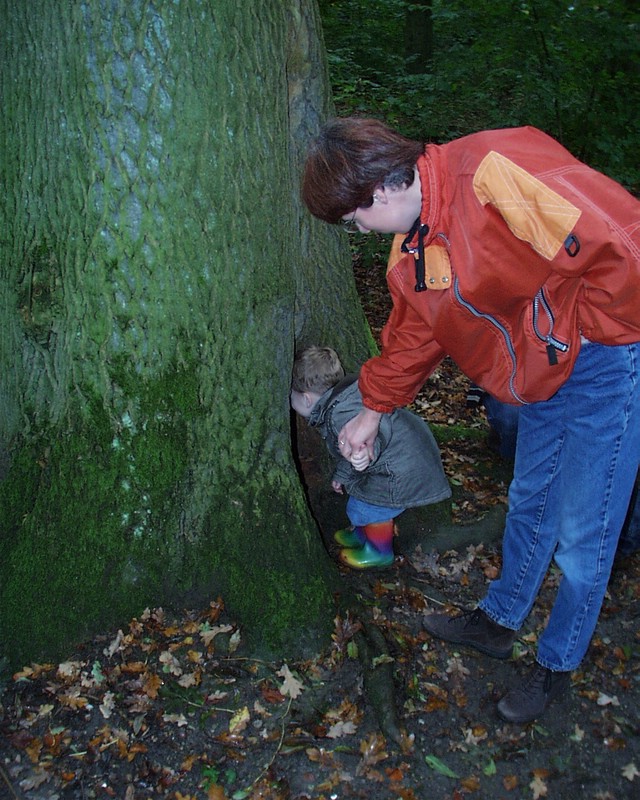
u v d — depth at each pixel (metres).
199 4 2.24
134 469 2.59
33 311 2.51
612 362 1.96
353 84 8.62
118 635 2.56
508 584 2.57
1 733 2.31
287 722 2.39
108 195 2.33
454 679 2.61
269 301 2.63
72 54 2.23
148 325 2.47
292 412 3.32
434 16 7.40
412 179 1.80
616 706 2.53
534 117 7.13
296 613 2.65
